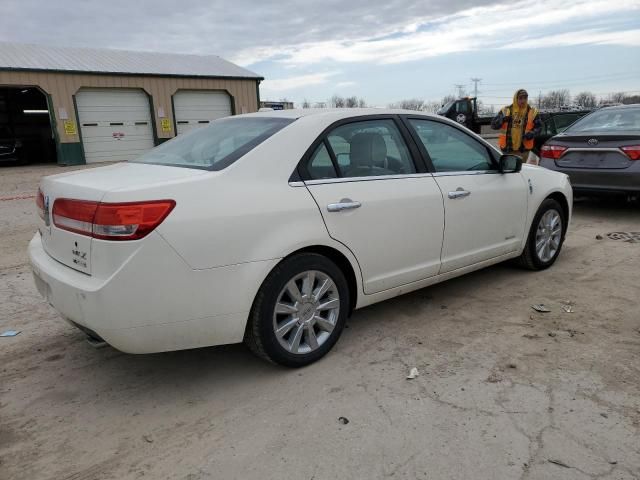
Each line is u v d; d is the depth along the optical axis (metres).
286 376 3.23
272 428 2.71
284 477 2.34
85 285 2.69
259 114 3.82
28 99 25.61
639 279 4.76
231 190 2.93
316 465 2.41
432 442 2.54
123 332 2.69
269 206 3.01
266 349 3.12
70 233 2.83
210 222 2.79
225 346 3.68
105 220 2.61
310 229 3.15
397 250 3.67
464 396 2.93
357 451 2.50
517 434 2.58
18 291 4.86
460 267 4.20
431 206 3.83
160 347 2.81
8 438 2.69
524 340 3.60
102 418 2.85
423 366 3.29
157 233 2.65
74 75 19.27
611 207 8.26
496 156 4.52
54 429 2.76
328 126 3.45
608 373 3.12
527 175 4.79
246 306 2.95
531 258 4.95
